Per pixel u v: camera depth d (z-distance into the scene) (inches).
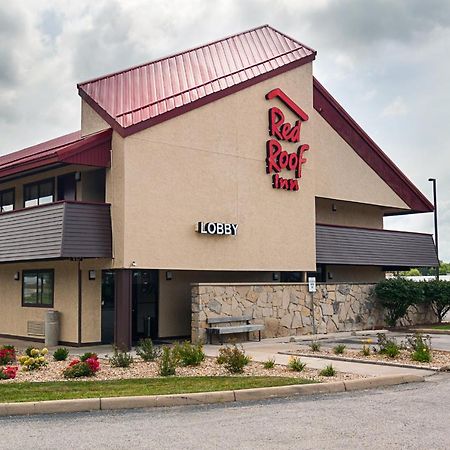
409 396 435.8
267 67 922.1
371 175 1123.9
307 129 962.1
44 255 735.7
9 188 986.1
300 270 931.3
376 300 1030.4
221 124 843.4
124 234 732.7
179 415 376.5
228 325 811.4
